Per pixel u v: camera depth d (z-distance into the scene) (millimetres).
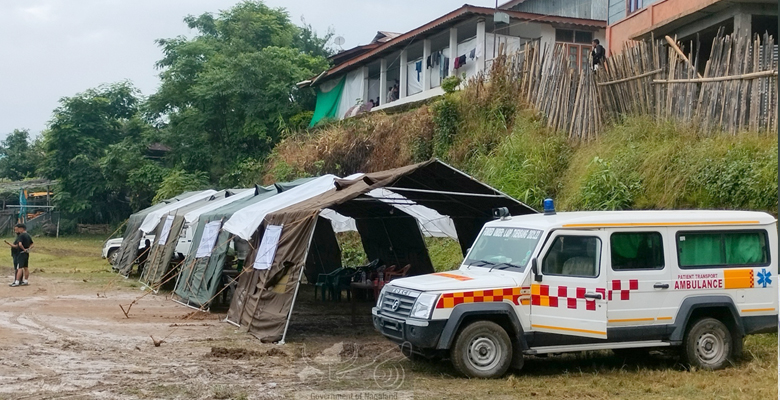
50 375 9195
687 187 13438
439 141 22578
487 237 10438
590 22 26953
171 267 20562
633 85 16062
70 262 29766
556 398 8086
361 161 26656
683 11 19031
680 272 9445
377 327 9805
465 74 25094
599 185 14898
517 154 18234
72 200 43406
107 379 9000
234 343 11797
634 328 9164
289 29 46531
